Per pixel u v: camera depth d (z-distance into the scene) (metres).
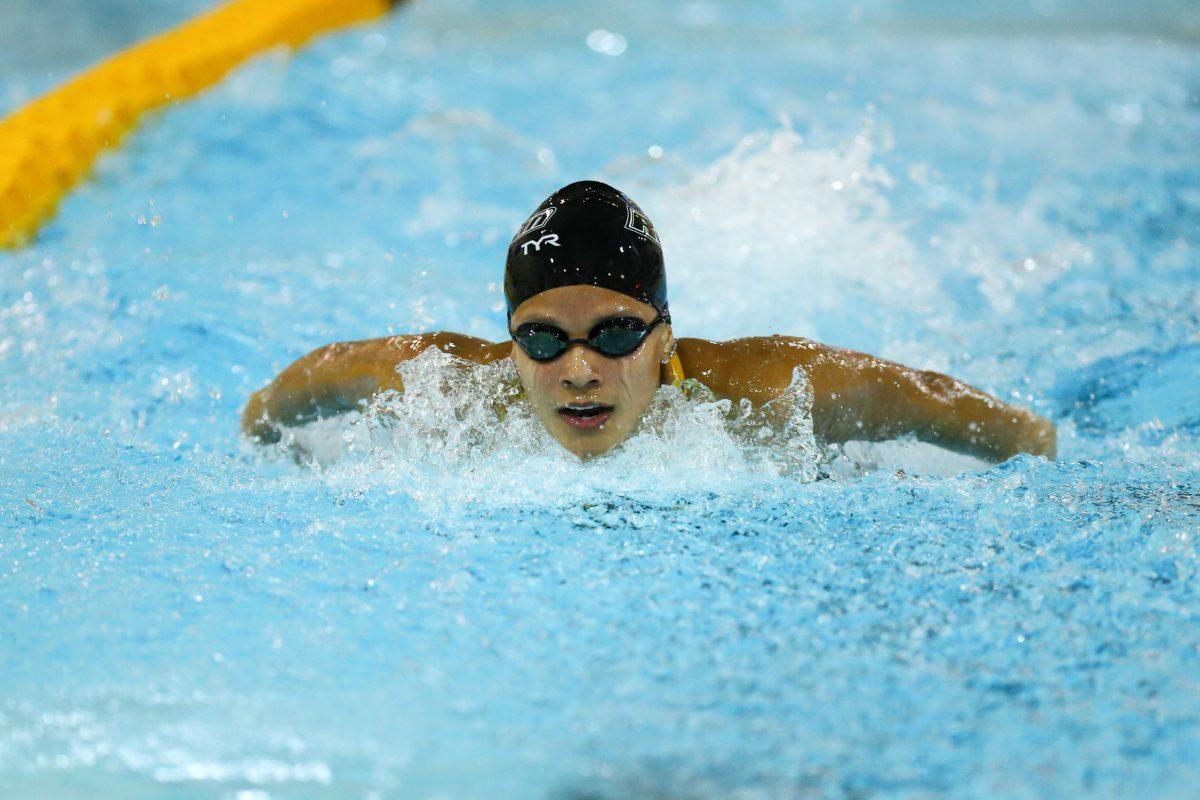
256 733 4.82
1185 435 8.97
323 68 22.53
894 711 4.91
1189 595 5.88
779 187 13.39
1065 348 10.67
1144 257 13.20
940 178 15.80
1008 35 26.45
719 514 6.97
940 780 4.46
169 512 7.13
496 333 10.66
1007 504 7.11
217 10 25.00
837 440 8.21
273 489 7.61
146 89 19.16
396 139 17.80
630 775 4.52
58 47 25.50
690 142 17.30
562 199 7.61
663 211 13.02
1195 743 4.66
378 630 5.63
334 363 8.55
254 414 8.79
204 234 13.84
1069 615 5.70
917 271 12.28
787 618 5.69
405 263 12.74
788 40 25.62
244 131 18.22
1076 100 20.31
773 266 11.94
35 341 10.56
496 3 31.41
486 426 7.86
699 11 30.16
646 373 7.57
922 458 8.47
